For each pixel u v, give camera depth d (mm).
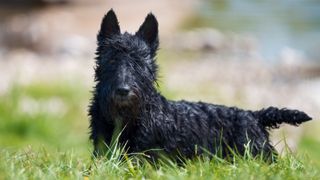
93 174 8188
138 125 8797
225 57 29422
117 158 8516
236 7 39656
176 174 8125
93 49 29859
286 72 26594
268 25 35281
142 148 8766
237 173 8086
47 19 36344
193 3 41719
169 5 41250
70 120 18828
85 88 21750
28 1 40000
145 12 39688
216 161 8625
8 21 35281
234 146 9391
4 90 21688
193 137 9125
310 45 31500
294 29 34438
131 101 8641
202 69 26734
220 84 24297
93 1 41438
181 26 35406
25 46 30172
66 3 40562
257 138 9484
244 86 24109
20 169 8219
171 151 8922
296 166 8641
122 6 41156
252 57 29625
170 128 8953
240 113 9594
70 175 8250
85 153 11203
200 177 7996
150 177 8164
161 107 9016
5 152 8945
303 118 9570
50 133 17500
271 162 9273
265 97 22203
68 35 32312
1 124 17641
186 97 21109
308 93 23469
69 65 26500
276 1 40938
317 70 27000
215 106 9586
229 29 34469
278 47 31109
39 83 21875
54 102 20047
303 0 41375
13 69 25359
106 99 8781
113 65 8891
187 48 30281
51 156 9328
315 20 36344
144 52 9023
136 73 8828
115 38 9078
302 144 16250
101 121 8984
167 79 23656
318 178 8203
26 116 18078
